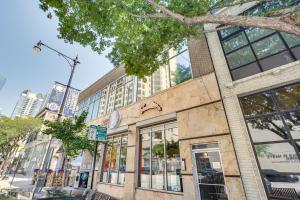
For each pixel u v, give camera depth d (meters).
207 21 3.78
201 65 8.56
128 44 6.71
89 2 5.21
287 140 5.60
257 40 7.31
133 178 9.62
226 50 8.12
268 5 7.34
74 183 14.10
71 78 11.23
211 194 6.67
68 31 5.91
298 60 5.85
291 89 5.92
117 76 15.22
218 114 7.20
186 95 8.58
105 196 4.54
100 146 13.59
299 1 6.59
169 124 9.20
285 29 2.87
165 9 4.27
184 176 7.41
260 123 6.32
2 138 29.33
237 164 6.17
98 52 6.51
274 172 5.64
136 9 5.66
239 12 8.08
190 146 7.67
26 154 40.75
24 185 16.30
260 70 6.85
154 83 10.93
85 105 19.16
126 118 11.82
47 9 5.53
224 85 7.48
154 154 9.38
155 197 8.34
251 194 5.70
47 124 10.37
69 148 11.05
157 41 6.61
